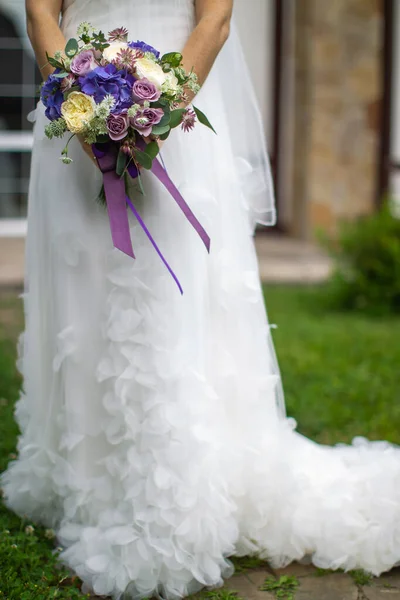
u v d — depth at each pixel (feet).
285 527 8.07
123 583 7.30
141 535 7.38
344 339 17.53
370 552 7.98
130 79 6.98
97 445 7.89
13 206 30.73
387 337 17.88
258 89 32.07
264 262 27.07
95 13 7.87
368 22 29.12
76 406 7.84
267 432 8.11
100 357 7.77
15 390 13.30
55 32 7.59
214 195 8.05
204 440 7.44
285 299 22.21
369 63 29.35
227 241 8.09
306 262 27.22
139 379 7.44
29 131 30.22
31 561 7.89
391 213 21.89
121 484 7.71
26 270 8.45
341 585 7.84
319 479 8.45
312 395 13.30
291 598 7.57
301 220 31.14
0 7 29.12
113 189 7.18
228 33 7.81
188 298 7.64
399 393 13.64
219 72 8.51
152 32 7.82
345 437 11.55
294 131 31.48
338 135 29.76
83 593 7.60
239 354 8.09
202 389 7.56
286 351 16.33
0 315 19.24
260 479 7.93
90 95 6.86
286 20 31.37
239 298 8.09
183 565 7.38
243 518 8.09
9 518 8.87
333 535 8.03
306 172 30.25
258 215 8.87
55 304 7.96
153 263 7.57
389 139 29.68
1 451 10.61
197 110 7.16
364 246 21.26
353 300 21.34
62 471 8.03
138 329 7.54
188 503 7.32
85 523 7.94
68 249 7.77
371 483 8.33
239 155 8.78
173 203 7.67
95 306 7.78
